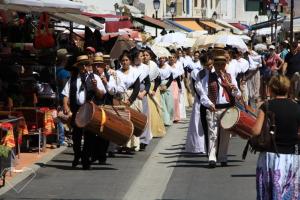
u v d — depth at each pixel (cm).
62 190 1848
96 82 2114
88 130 2034
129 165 2238
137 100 2480
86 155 2148
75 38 3819
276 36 8125
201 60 2183
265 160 1355
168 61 3484
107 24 3894
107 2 5378
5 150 1828
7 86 2512
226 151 2191
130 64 2419
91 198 1755
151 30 7419
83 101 2134
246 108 2114
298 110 1359
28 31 3158
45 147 2500
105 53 3559
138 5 6825
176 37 5300
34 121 2422
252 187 1881
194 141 2327
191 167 2195
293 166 1348
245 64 3519
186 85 4350
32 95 2534
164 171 2131
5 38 3070
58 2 2297
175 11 9294
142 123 2222
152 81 2841
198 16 11238
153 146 2658
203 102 2153
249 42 6341
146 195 1798
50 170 2136
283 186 1346
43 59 2919
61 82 2592
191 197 1769
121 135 2009
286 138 1355
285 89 1377
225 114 2003
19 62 2828
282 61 4506
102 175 2064
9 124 1991
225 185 1912
